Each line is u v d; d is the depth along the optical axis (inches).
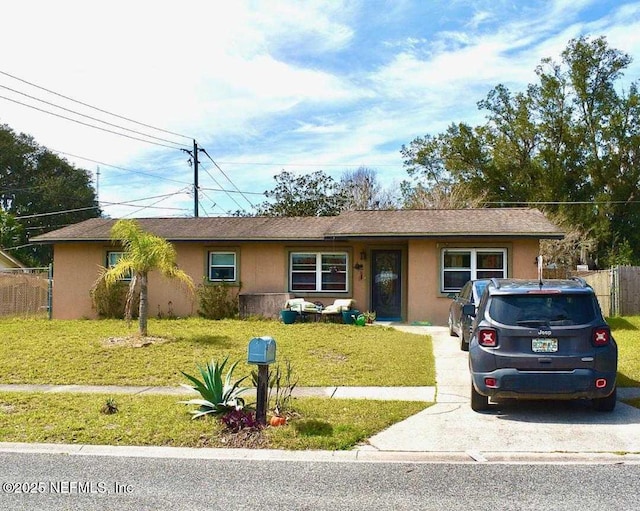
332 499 202.5
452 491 209.8
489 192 1729.8
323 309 716.7
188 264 789.2
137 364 452.1
